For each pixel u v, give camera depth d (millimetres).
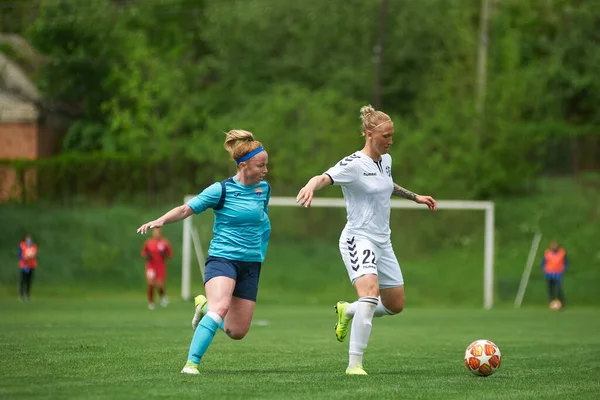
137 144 114750
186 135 122625
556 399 18297
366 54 137125
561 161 120125
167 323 46125
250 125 116125
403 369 24344
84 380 19828
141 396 17219
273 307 73375
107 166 106062
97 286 90438
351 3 138250
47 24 129500
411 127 124812
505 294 86500
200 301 23188
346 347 31625
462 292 83125
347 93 134625
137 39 124062
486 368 22297
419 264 85500
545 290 88812
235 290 22312
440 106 114125
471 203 80500
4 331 37844
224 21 138750
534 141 115938
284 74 138875
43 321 47219
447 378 21844
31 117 124562
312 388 19109
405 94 137000
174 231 98938
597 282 92750
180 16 146375
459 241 86750
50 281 90625
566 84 129625
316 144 113375
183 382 19688
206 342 21500
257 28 138625
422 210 86250
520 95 112000
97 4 132000
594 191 113312
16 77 136500
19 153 124875
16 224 99750
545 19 131750
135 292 89125
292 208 88688
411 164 112375
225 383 19656
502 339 38469
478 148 110438
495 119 110938
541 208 108500
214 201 21609
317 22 137375
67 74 129750
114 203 105500
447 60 133125
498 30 122250
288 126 117375
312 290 83938
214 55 148125
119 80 123375
